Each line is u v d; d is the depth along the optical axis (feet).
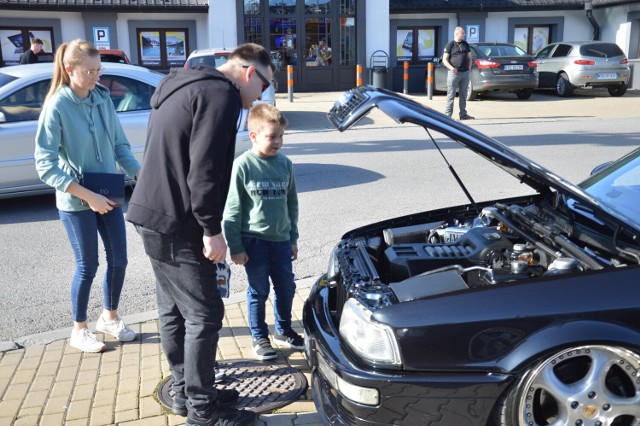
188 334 9.91
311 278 17.31
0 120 22.47
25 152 23.41
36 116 23.65
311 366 10.25
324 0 66.90
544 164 30.35
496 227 12.01
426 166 30.94
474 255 10.98
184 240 9.33
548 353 8.30
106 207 12.17
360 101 10.72
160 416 11.00
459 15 71.92
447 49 45.88
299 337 13.30
